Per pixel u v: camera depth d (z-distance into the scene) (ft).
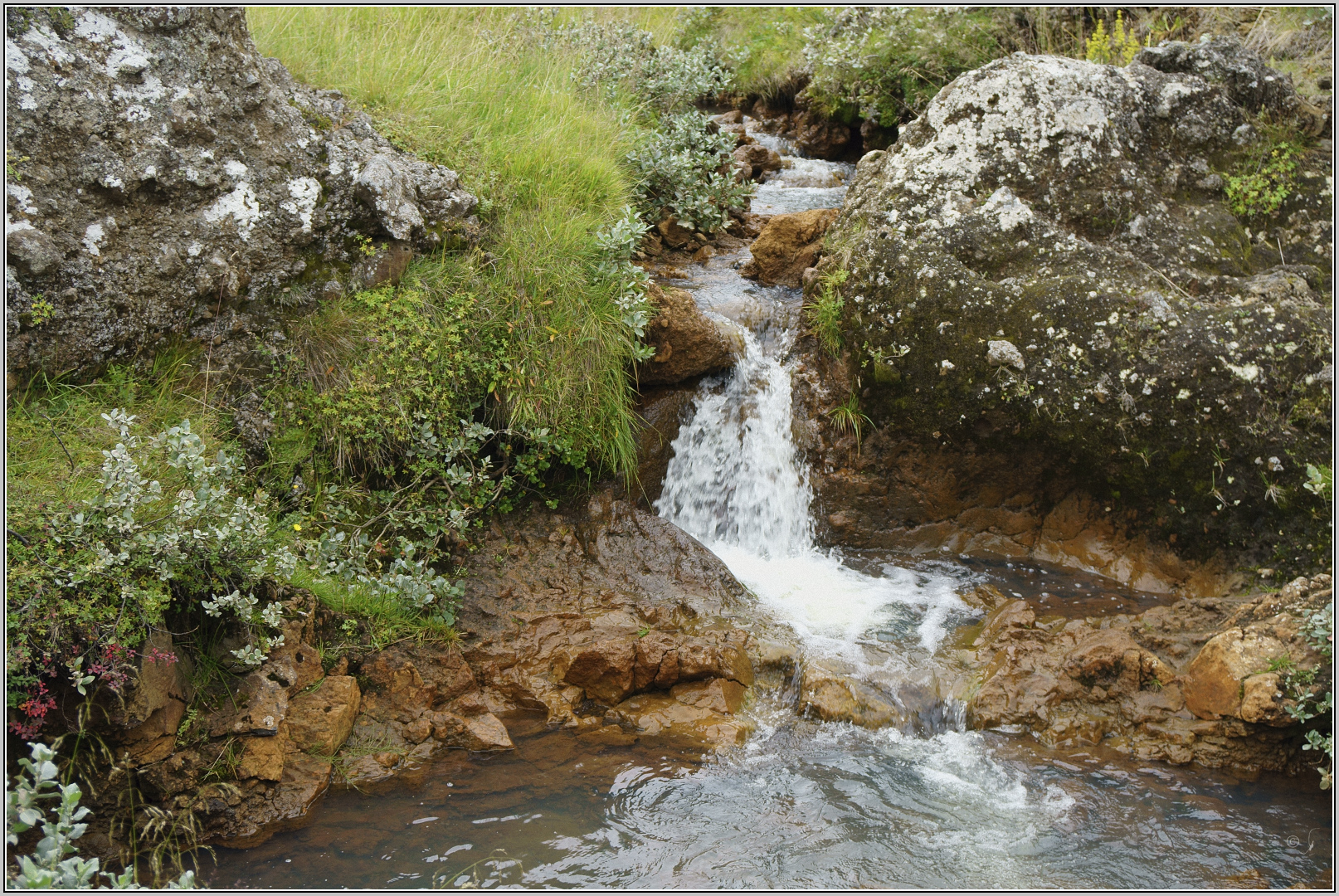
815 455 22.06
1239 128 22.85
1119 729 15.90
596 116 27.94
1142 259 21.15
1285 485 18.78
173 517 13.37
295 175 18.45
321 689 14.89
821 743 15.64
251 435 17.19
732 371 22.39
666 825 13.58
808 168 35.22
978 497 21.71
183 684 13.67
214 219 17.25
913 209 21.90
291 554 14.56
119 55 16.37
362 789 14.11
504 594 18.19
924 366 20.71
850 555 21.63
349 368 18.11
